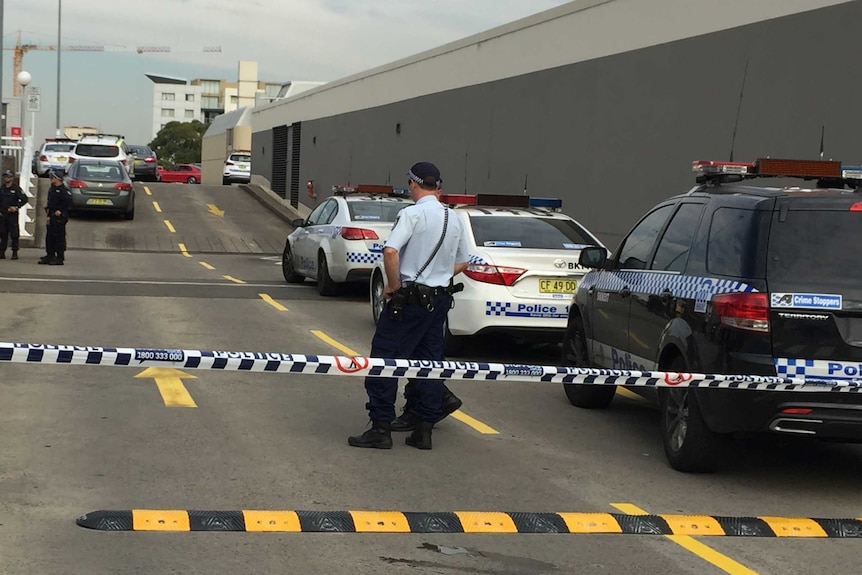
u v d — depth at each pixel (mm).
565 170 19797
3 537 4941
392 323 6914
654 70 16766
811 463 7184
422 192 7078
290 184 42250
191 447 6812
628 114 17562
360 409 8273
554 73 20297
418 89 28375
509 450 7180
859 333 5965
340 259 16047
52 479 5934
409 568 4777
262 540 5082
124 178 31375
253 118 50938
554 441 7523
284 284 18547
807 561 5102
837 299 5953
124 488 5812
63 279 17453
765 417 5961
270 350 11070
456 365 6332
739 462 7129
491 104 23391
